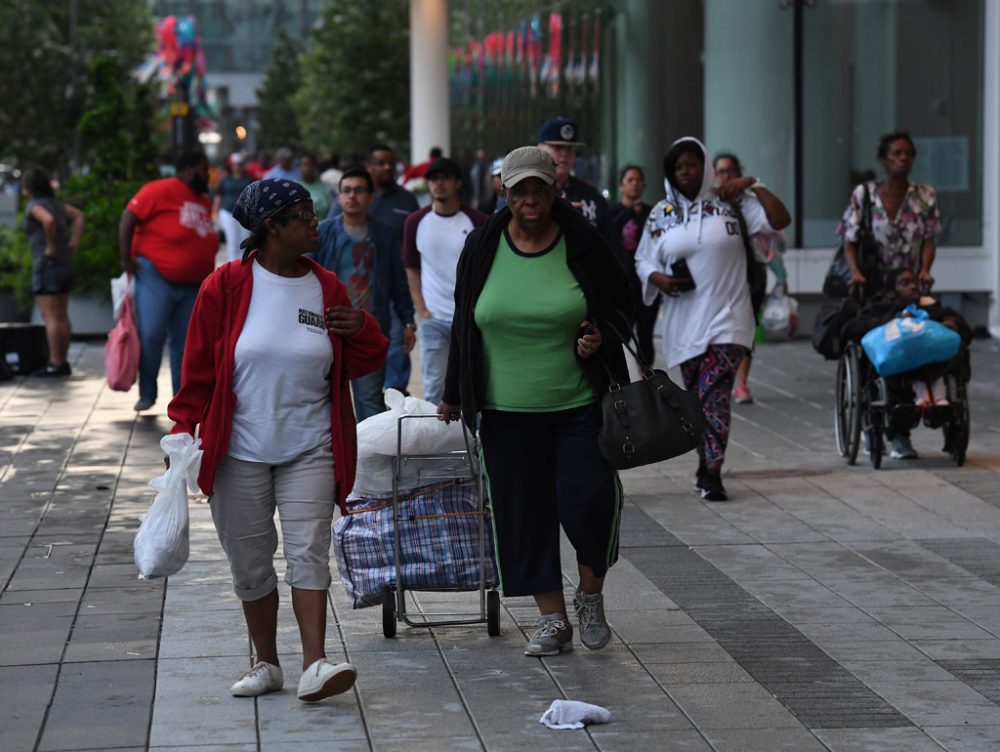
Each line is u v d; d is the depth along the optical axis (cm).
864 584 1995
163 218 3397
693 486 2642
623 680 1597
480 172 8044
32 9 11569
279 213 1477
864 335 2720
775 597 1934
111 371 3422
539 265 1641
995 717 1480
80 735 1426
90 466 2848
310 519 1510
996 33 4634
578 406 1662
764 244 2511
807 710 1502
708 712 1496
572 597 1936
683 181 2502
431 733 1436
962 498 2516
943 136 4756
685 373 2572
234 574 1539
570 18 6212
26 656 1673
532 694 1552
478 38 8081
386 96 12100
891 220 2886
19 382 4047
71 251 4172
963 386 2736
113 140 5181
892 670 1631
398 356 3173
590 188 2562
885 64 4803
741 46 4922
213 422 1488
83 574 2047
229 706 1511
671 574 2055
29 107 11550
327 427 1527
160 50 9425
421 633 1775
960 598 1925
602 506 1662
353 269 2675
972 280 4684
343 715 1486
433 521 1736
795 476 2719
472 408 1656
